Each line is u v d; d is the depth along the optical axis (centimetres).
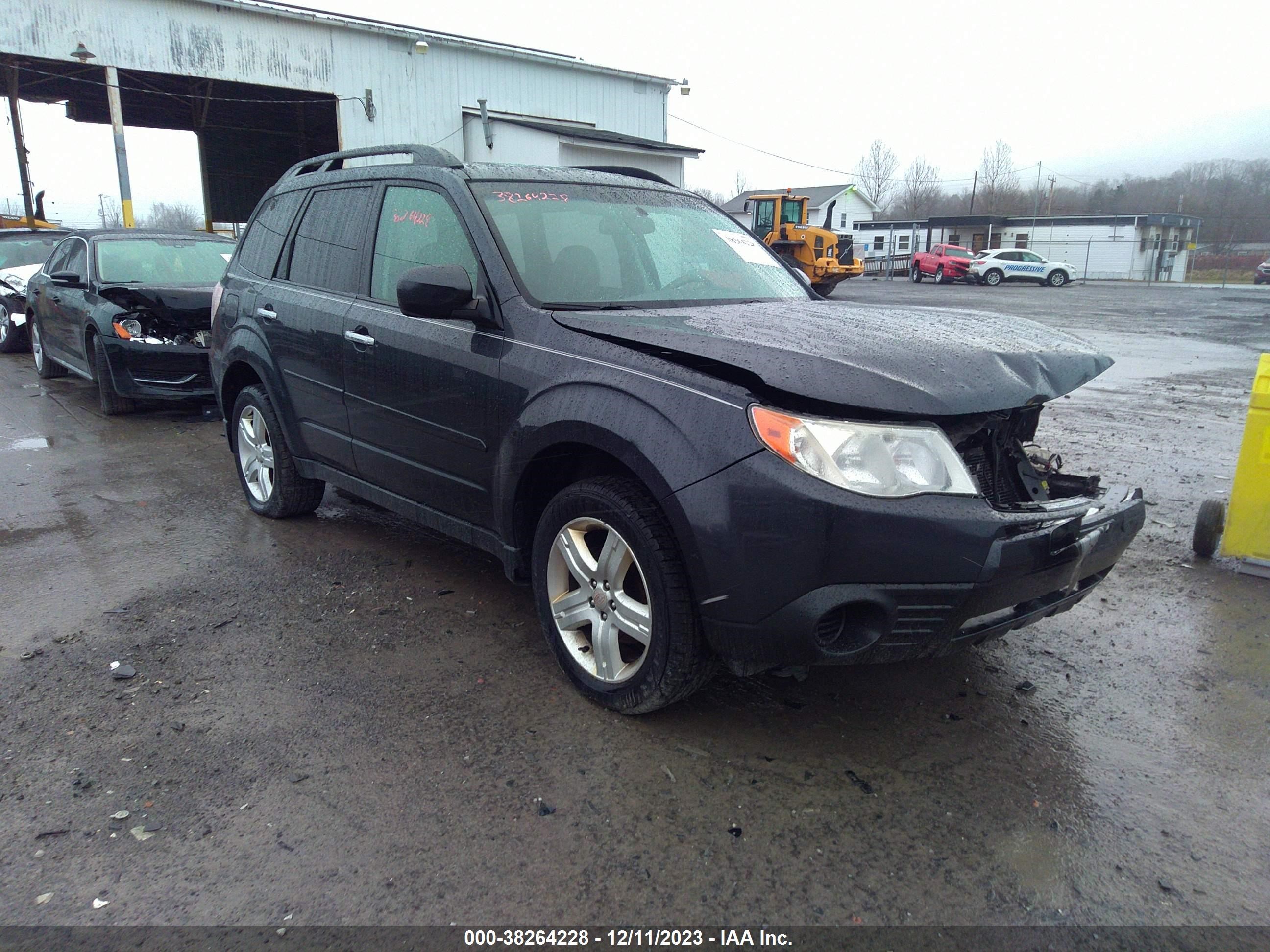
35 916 213
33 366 1177
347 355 404
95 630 371
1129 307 2523
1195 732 299
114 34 1933
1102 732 299
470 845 239
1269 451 425
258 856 234
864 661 258
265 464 511
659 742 288
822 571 242
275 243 490
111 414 836
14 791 260
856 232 6112
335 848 237
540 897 221
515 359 318
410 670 336
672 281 368
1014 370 275
